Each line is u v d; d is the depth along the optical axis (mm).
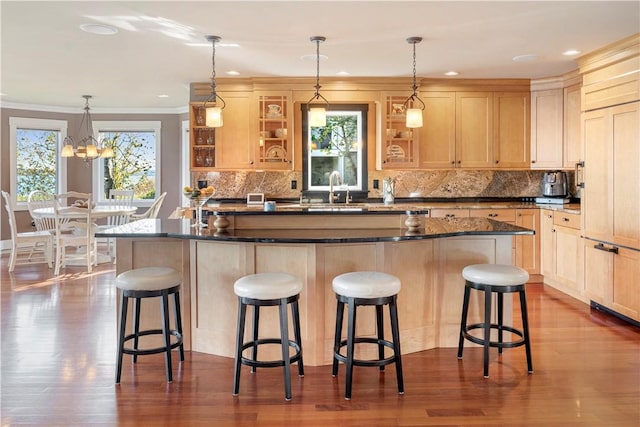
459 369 3232
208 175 6430
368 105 6316
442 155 6055
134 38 4203
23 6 3439
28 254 7754
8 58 4914
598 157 4527
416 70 5449
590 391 2891
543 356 3449
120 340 3023
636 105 3982
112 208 7207
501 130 6039
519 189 6477
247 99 5992
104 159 8742
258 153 5953
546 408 2680
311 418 2586
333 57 4887
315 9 3490
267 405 2734
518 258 5789
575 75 5516
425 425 2508
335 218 3600
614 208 4293
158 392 2902
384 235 3221
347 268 3299
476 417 2584
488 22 3777
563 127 5824
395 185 6430
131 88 6605
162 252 3518
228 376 3131
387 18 3680
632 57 4043
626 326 4129
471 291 3625
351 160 6395
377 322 3150
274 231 3473
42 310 4613
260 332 3344
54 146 8500
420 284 3549
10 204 6406
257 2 3348
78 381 3055
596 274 4602
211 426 2504
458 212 5734
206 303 3504
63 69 5426
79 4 3398
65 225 6379
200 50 4598
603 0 3309
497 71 5539
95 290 5414
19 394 2869
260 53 4711
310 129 6352
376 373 3176
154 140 8711
